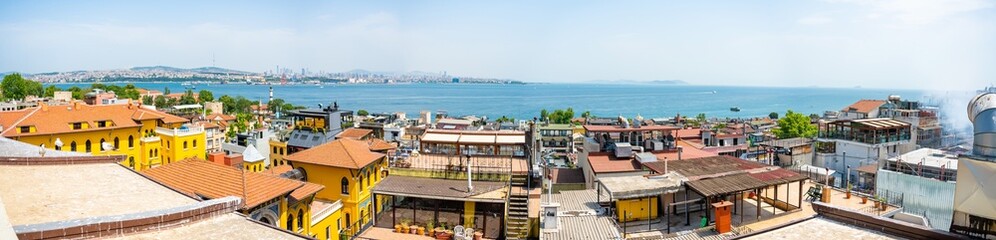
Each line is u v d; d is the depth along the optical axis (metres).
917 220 24.64
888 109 88.00
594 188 51.31
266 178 38.06
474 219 42.03
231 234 18.70
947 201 43.38
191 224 19.12
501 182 45.62
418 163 49.56
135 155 78.44
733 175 43.84
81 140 70.44
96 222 16.73
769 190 49.88
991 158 21.64
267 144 93.81
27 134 63.75
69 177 27.67
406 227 41.66
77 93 173.12
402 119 175.50
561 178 60.16
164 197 26.22
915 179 45.97
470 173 44.22
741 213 41.34
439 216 42.84
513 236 38.12
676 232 38.41
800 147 74.25
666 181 42.84
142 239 17.25
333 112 85.94
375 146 74.88
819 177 59.56
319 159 49.62
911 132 71.38
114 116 76.38
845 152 69.94
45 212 21.86
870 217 22.58
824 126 89.69
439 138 56.31
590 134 63.66
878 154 67.19
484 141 55.00
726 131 102.31
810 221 24.02
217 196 34.47
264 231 19.38
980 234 21.41
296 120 86.88
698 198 44.09
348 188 48.47
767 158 75.81
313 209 45.56
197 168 39.44
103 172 29.67
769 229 23.16
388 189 43.12
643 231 38.75
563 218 39.56
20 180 25.94
